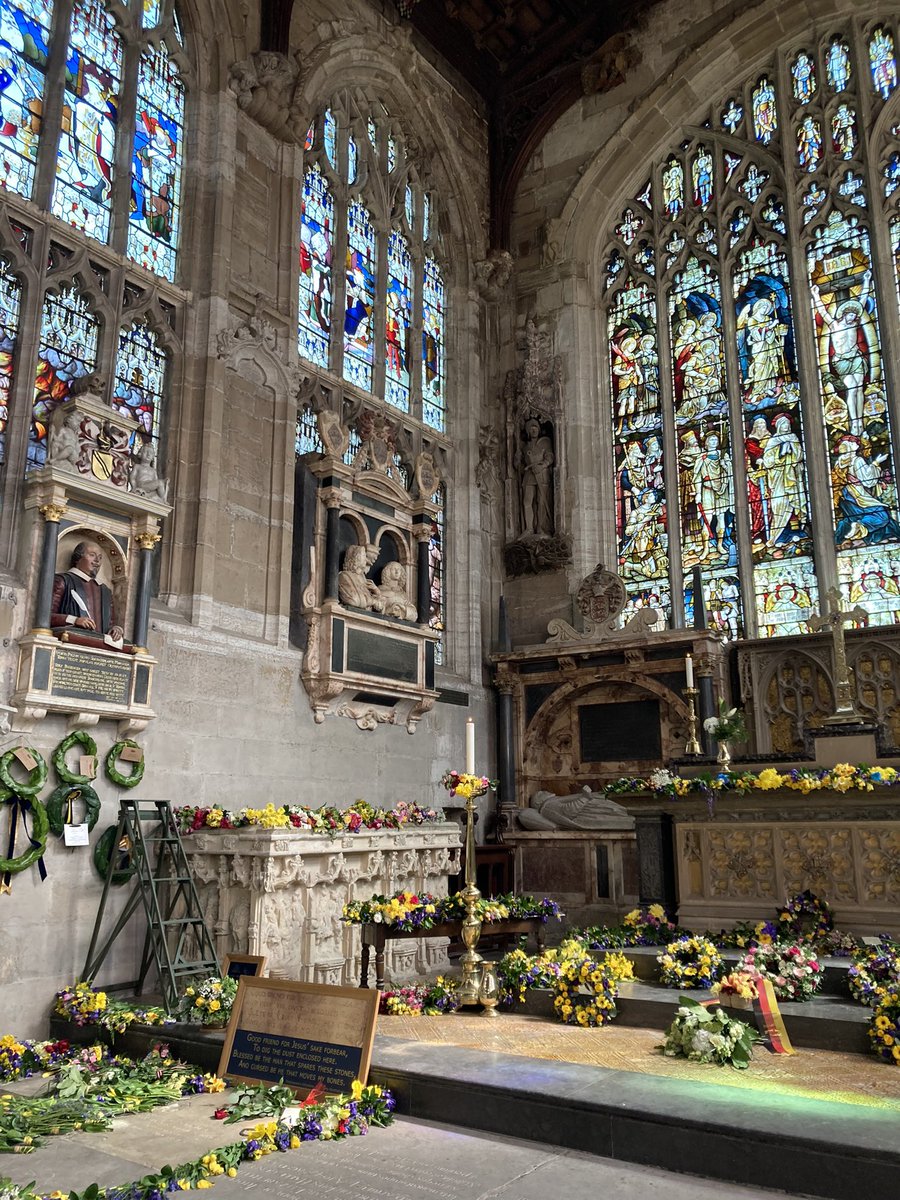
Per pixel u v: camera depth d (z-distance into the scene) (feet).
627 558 63.05
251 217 47.88
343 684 45.91
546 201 69.41
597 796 53.67
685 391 63.46
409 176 63.93
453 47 68.18
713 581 59.26
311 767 45.06
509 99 71.20
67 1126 20.71
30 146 39.09
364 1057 22.09
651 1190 16.87
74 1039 29.40
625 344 66.69
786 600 56.49
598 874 52.01
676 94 65.57
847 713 36.09
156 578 40.73
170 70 46.60
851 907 32.24
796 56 63.36
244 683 41.96
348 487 49.39
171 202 45.39
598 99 68.90
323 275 54.49
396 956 38.63
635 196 68.64
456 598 60.54
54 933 31.81
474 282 67.10
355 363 56.03
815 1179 16.53
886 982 25.67
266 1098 22.04
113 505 35.78
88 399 35.29
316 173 55.16
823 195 60.49
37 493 33.55
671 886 37.14
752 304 62.03
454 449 63.46
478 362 66.23
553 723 59.26
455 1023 27.58
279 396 47.37
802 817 33.63
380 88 60.95
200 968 30.68
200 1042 25.73
